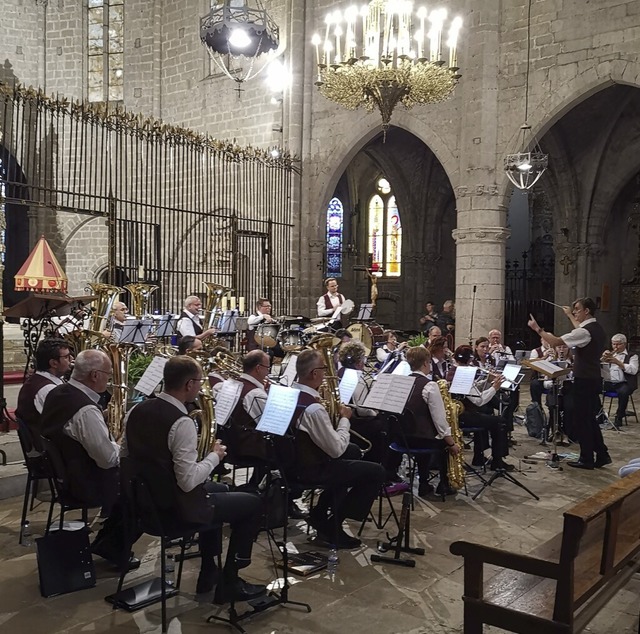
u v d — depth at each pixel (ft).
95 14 72.54
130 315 33.14
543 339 26.07
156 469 12.46
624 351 35.63
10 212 77.15
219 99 63.87
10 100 39.04
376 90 34.17
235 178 58.80
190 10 66.80
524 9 44.70
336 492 15.99
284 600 13.80
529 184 44.29
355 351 21.77
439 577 15.44
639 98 52.03
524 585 10.94
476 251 46.29
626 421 35.53
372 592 14.58
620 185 55.36
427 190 70.79
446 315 53.16
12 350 41.63
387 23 33.88
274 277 55.67
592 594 10.22
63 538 14.53
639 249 60.08
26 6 72.33
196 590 14.44
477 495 21.72
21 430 16.40
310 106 56.95
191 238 61.11
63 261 72.02
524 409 39.19
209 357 17.49
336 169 55.88
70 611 13.42
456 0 47.32
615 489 10.73
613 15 41.34
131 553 15.66
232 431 16.98
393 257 78.79
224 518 13.24
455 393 22.26
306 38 56.75
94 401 14.88
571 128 55.11
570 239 57.77
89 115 42.83
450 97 48.26
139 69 70.49
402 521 16.74
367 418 21.35
